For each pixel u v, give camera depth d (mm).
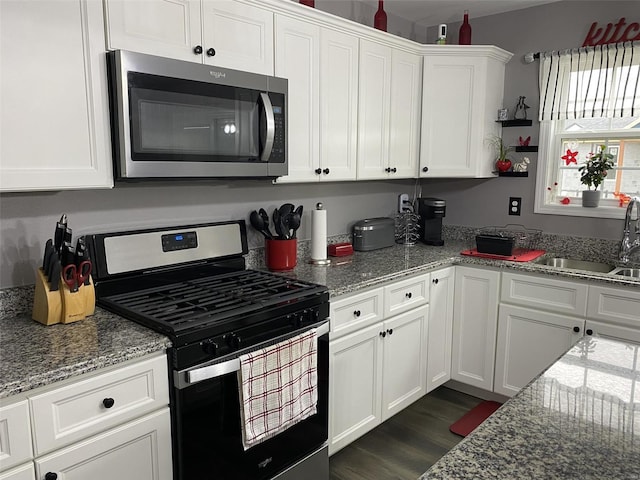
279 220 2494
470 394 3107
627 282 2359
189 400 1570
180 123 1787
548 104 3084
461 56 3039
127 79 1616
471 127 3094
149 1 1701
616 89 2838
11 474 1230
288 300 1871
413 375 2742
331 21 2381
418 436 2621
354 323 2271
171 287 2066
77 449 1347
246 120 2008
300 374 1880
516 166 3240
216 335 1622
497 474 824
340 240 3119
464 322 2977
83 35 1557
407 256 2928
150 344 1470
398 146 2969
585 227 3027
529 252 3072
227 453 1700
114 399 1418
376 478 2271
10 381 1214
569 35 2996
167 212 2186
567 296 2582
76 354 1385
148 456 1521
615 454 882
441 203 3299
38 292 1657
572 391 1141
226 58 1958
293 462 1970
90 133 1610
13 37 1414
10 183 1446
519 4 3086
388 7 3150
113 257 1932
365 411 2420
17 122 1446
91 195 1929
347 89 2557
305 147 2369
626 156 2945
